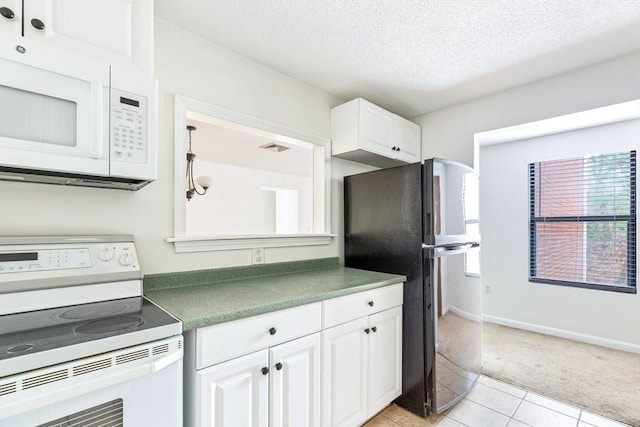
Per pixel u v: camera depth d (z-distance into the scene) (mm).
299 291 1576
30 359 783
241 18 1626
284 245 2174
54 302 1167
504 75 2225
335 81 2305
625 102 1969
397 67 2113
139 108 1196
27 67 985
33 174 1110
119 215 1495
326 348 1567
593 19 1612
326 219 2443
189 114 1787
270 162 4523
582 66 2104
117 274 1312
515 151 3756
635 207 3039
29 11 1013
